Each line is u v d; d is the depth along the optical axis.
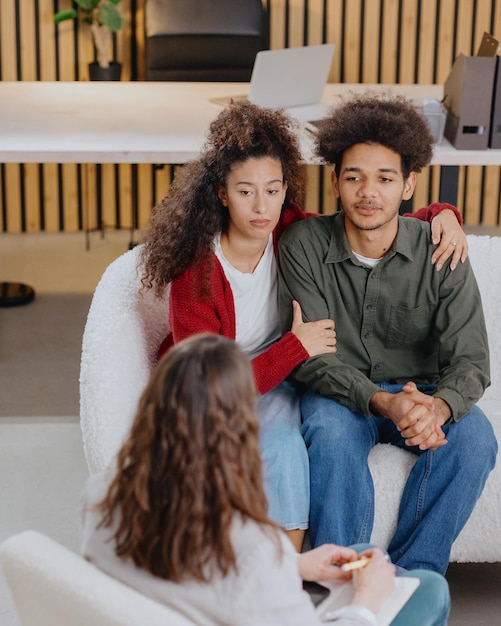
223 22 5.41
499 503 2.43
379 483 2.38
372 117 2.39
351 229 2.51
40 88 4.81
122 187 5.96
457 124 3.77
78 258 5.55
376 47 5.98
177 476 1.36
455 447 2.32
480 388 2.40
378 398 2.32
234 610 1.37
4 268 5.34
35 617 1.52
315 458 2.32
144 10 5.55
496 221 6.12
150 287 2.52
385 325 2.56
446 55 6.00
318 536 2.28
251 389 1.39
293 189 2.60
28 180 5.91
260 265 2.57
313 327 2.46
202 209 2.43
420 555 2.30
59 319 4.64
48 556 1.49
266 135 2.39
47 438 3.50
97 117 4.19
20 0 5.73
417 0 5.90
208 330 2.45
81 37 5.81
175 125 4.05
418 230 2.53
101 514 1.48
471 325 2.50
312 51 4.19
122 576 1.46
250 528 1.38
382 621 1.57
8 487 3.16
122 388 2.45
